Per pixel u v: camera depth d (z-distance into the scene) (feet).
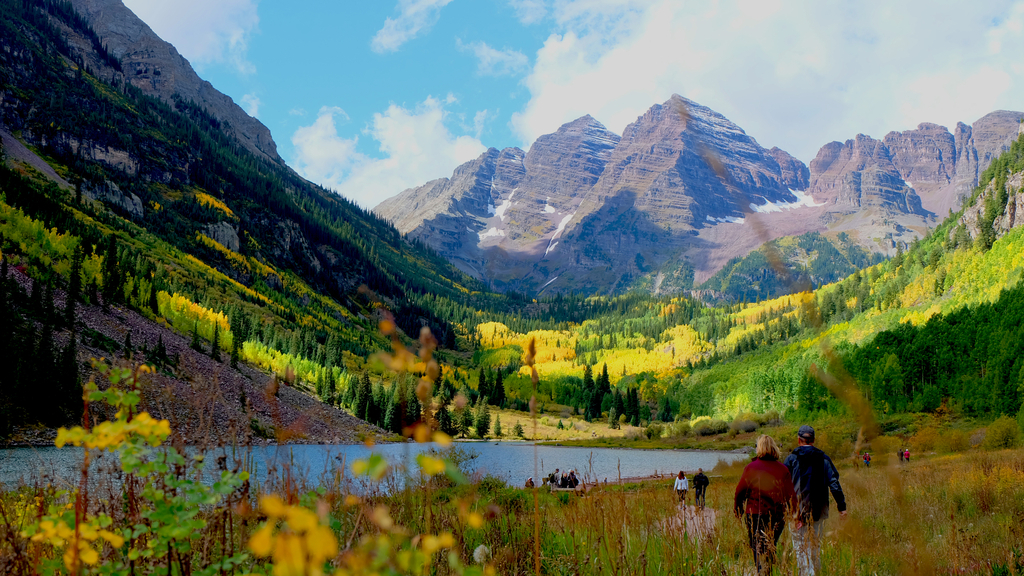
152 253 565.12
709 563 18.56
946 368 286.46
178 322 342.64
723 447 306.96
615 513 19.22
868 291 655.35
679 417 538.88
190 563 10.16
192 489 8.71
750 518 19.56
